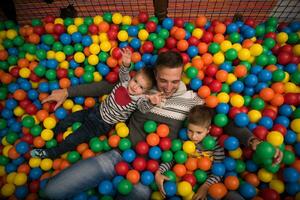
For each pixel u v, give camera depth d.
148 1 3.05
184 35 2.30
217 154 1.86
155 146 1.88
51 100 2.16
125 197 1.69
